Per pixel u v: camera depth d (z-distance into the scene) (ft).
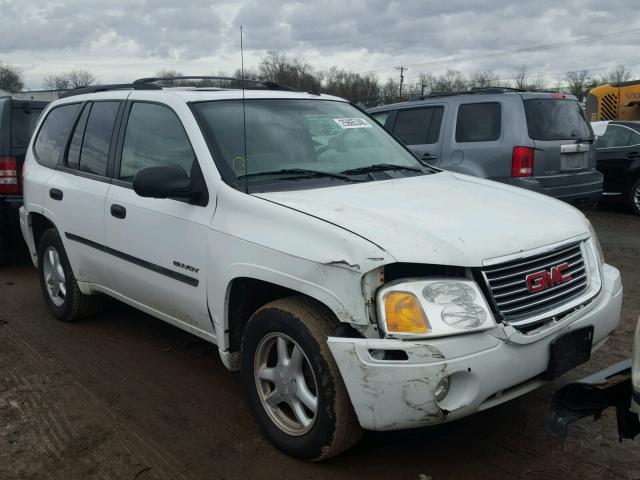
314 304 10.09
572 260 10.62
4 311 19.30
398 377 8.79
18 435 11.77
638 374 7.85
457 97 26.12
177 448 11.18
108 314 18.56
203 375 14.26
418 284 9.09
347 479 10.11
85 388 13.70
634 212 35.06
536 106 24.57
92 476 10.41
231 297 11.42
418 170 14.14
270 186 11.78
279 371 10.57
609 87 61.52
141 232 13.32
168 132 13.28
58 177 16.79
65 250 16.66
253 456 10.83
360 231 9.50
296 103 14.52
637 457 10.53
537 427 11.52
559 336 9.80
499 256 9.42
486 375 8.98
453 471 10.27
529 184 23.89
